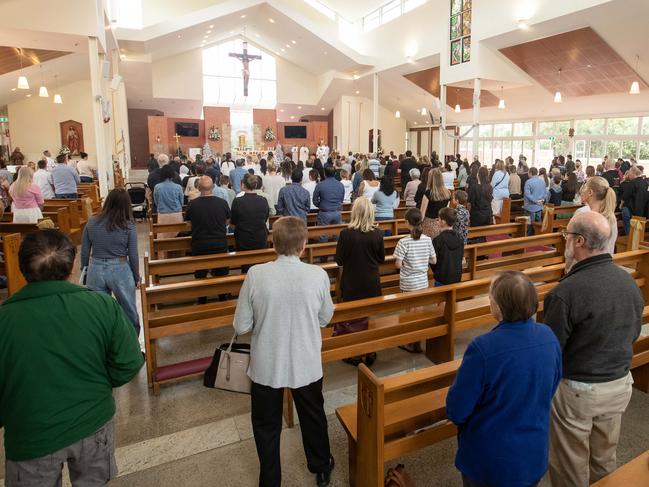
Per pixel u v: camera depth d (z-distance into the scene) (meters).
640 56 10.91
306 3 18.22
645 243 5.78
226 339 4.05
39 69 14.30
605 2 9.78
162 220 6.16
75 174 8.45
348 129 22.97
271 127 22.64
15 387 1.43
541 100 15.55
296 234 1.96
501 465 1.50
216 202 4.45
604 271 1.81
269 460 2.08
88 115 18.16
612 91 13.26
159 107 22.14
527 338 1.51
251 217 4.57
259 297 1.95
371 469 1.99
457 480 2.33
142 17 15.82
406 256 3.55
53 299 1.48
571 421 1.89
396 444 2.09
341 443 2.61
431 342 3.52
